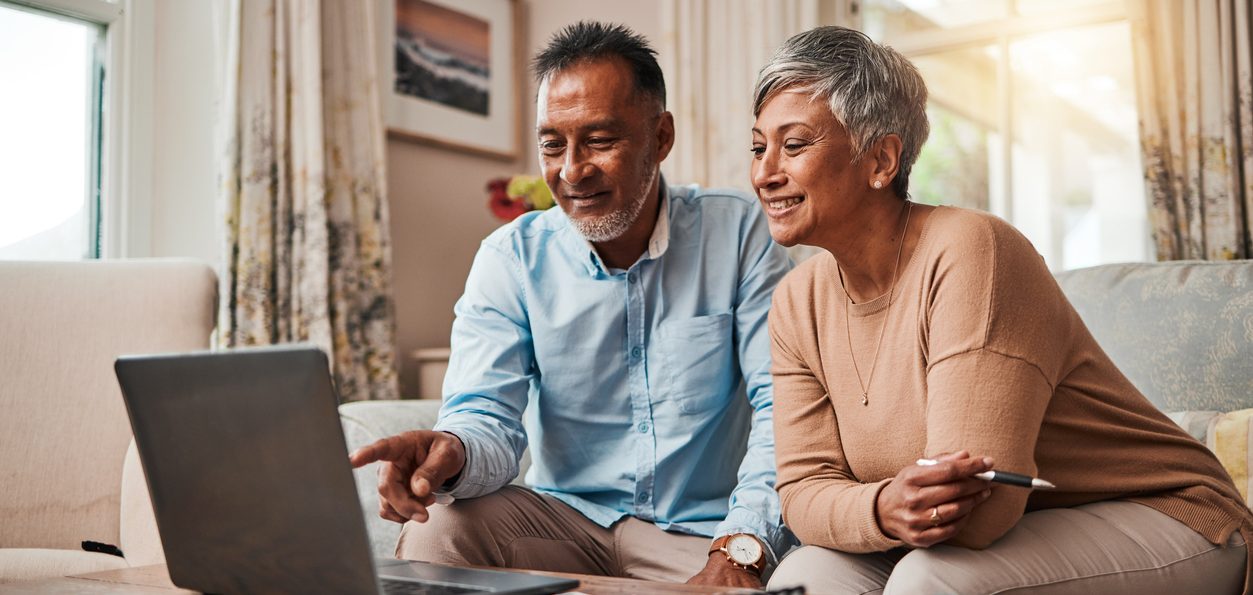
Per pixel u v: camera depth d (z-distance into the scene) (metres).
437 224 3.78
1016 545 1.03
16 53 2.83
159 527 1.02
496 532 1.43
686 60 3.82
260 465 0.90
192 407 0.94
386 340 3.34
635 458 1.59
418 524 1.39
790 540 1.39
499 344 1.58
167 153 3.08
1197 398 1.68
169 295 2.07
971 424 0.99
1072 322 1.12
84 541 1.79
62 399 1.93
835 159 1.13
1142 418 1.15
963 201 3.74
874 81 1.12
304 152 3.12
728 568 1.30
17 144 2.84
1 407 1.88
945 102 3.78
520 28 4.17
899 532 1.00
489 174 4.01
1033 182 3.63
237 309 2.95
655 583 0.97
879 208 1.16
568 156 1.49
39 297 1.98
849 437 1.19
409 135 3.63
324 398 0.84
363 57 3.37
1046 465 1.11
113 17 2.97
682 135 3.80
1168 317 1.75
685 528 1.57
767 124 1.16
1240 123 3.06
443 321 3.79
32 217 2.87
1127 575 1.05
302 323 3.08
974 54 3.72
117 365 0.99
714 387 1.60
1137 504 1.13
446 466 1.26
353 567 0.87
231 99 2.96
